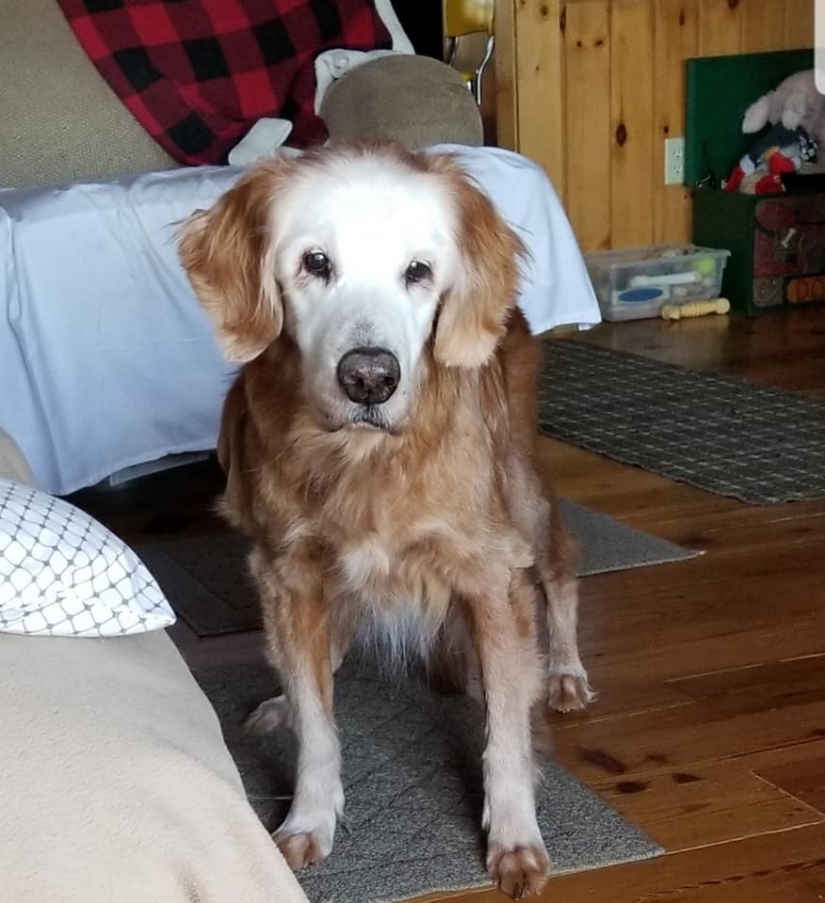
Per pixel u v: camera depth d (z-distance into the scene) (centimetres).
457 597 180
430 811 186
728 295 511
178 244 182
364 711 216
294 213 164
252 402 178
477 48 492
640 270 494
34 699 106
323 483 172
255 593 266
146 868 102
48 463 302
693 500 312
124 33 365
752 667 227
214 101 364
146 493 332
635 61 503
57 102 367
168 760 107
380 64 357
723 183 516
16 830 97
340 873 171
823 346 445
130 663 121
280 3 373
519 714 176
